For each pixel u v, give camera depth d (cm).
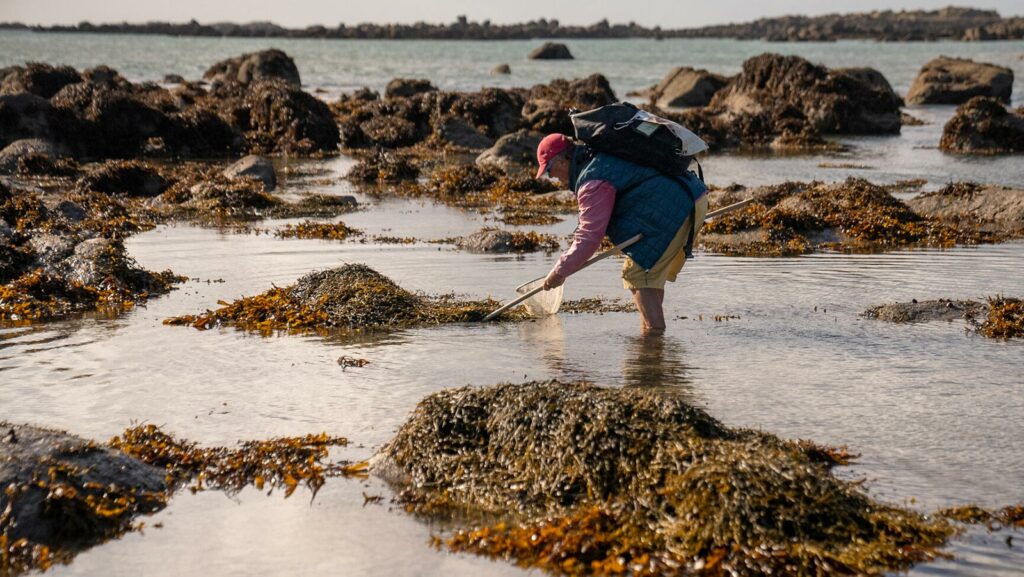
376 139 2709
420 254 1055
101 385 595
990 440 494
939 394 565
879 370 612
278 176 1975
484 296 830
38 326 742
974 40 17125
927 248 1088
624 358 641
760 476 388
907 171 2025
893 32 18650
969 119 2514
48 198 1451
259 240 1160
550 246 1109
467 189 1733
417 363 634
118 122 2370
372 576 375
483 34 19438
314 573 378
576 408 442
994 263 984
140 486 440
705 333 704
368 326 734
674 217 667
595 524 392
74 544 398
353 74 6769
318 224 1240
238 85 3256
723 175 1977
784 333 703
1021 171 2003
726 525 376
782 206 1303
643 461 413
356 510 429
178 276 922
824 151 2580
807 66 3472
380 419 532
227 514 426
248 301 773
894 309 759
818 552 366
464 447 459
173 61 8331
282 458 476
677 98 4094
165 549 396
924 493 431
